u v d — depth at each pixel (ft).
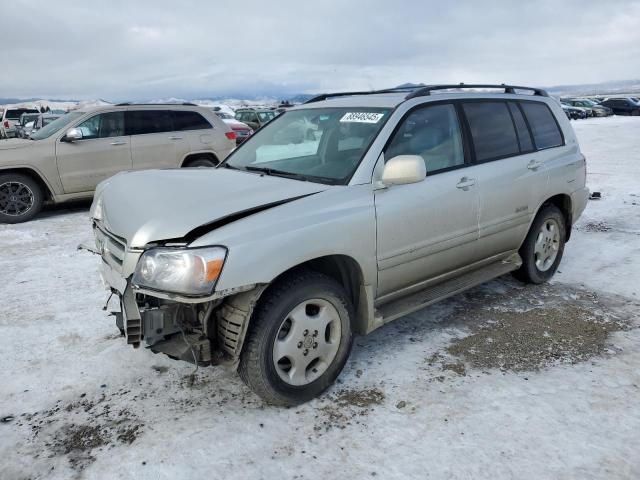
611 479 7.97
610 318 13.66
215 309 9.38
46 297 15.49
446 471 8.19
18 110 98.94
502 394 10.23
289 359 9.76
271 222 9.14
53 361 11.74
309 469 8.29
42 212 28.78
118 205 10.41
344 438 9.02
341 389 10.51
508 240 14.34
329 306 10.07
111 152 28.07
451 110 12.99
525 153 14.75
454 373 11.04
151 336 8.94
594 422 9.32
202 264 8.32
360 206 10.36
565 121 16.81
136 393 10.49
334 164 11.30
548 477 8.04
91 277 17.26
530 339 12.55
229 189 10.31
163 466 8.38
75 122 27.32
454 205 12.25
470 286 13.23
